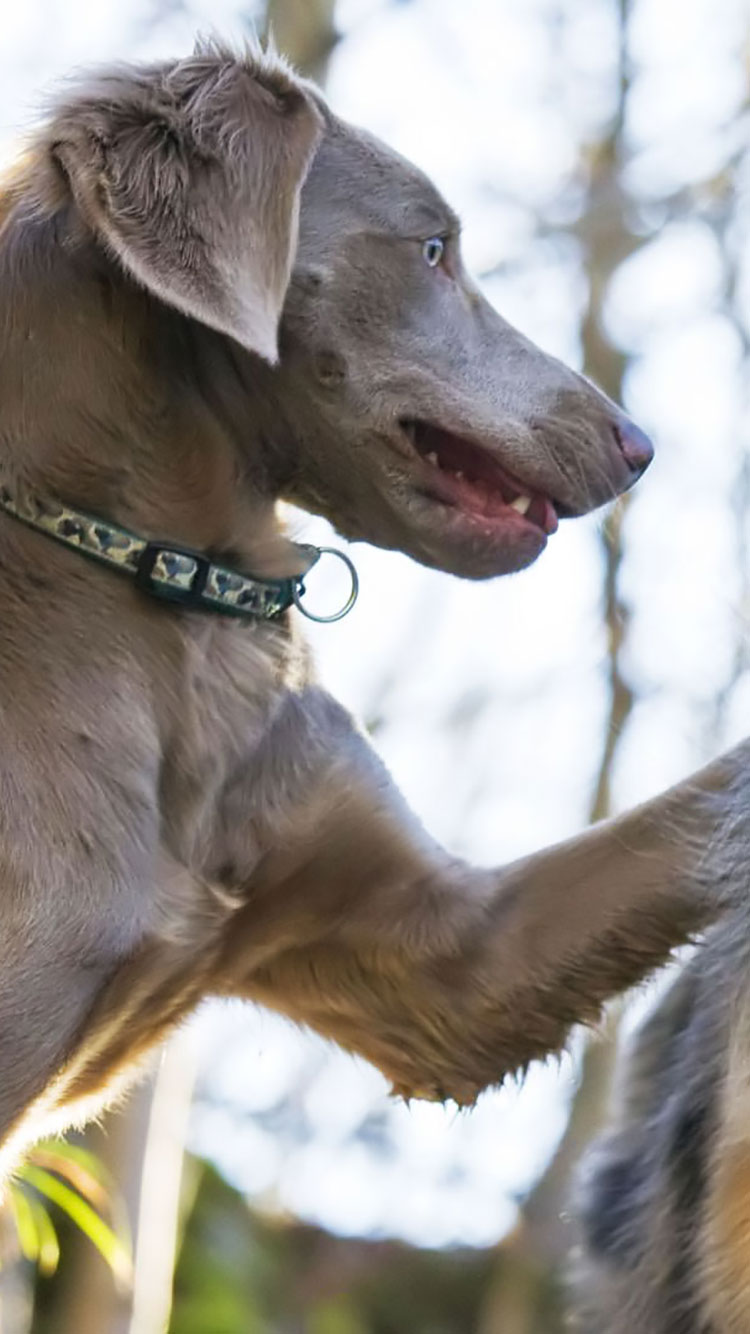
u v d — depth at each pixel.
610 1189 5.96
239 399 5.39
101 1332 8.18
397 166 5.64
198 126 5.19
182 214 5.07
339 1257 13.33
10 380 5.24
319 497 5.59
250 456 5.45
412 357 5.50
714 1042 5.43
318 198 5.52
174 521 5.31
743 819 5.38
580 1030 5.69
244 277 5.02
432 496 5.50
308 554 5.59
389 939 5.60
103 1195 6.75
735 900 5.34
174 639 5.27
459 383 5.52
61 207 5.27
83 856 4.98
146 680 5.20
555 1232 12.89
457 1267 13.64
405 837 5.60
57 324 5.23
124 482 5.25
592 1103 12.39
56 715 5.05
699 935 5.54
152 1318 8.24
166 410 5.29
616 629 12.52
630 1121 5.99
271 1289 12.81
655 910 5.51
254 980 5.77
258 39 6.22
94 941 4.96
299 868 5.51
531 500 5.57
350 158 5.59
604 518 5.80
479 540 5.48
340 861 5.55
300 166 5.21
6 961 4.87
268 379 5.41
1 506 5.23
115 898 5.00
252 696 5.39
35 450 5.22
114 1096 5.46
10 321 5.25
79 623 5.16
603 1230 5.92
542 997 5.57
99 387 5.22
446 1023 5.64
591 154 13.05
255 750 5.39
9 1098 4.88
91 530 5.21
